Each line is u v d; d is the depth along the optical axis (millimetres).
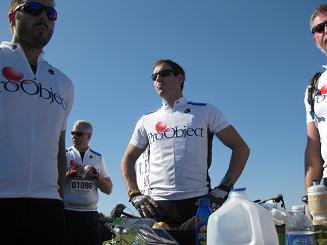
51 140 2104
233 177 2674
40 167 2014
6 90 1980
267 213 1492
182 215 2654
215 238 1484
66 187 4941
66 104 2326
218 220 1497
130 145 3098
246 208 1470
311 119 2479
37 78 2137
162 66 3008
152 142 2912
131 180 2947
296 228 1707
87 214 5000
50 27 2256
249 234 1444
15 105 1979
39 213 1971
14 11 2199
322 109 2357
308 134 2496
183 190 2695
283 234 1637
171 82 2977
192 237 1950
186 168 2734
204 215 1896
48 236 1993
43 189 2018
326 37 2367
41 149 2033
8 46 2139
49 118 2104
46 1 2211
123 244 1914
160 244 1837
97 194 5180
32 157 1982
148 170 2891
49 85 2182
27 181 1950
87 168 5008
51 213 2027
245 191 1554
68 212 4910
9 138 1936
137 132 3086
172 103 2996
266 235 1435
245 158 2809
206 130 2898
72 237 4855
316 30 2416
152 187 2811
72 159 5230
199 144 2812
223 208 1533
